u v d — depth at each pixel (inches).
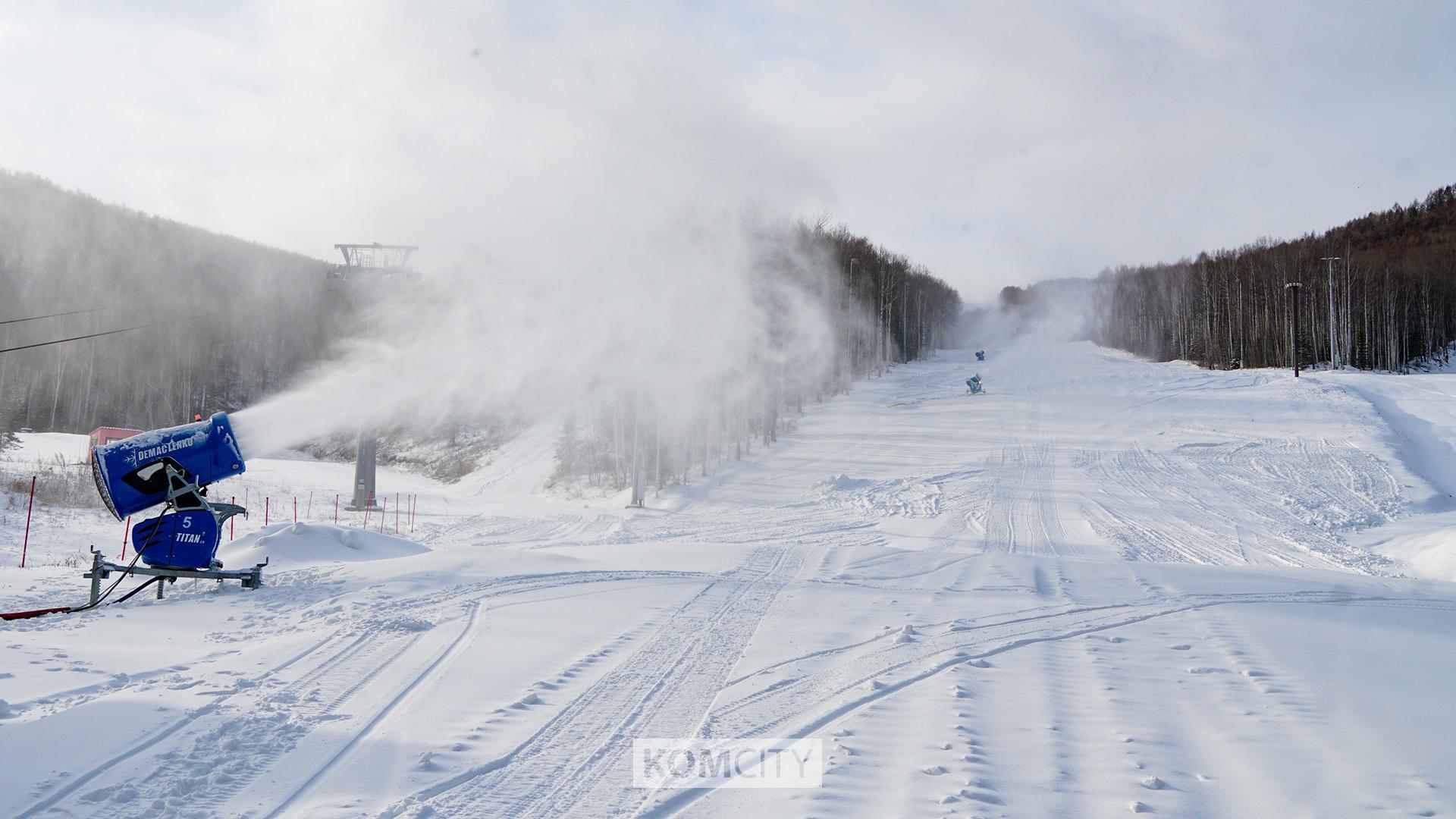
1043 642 333.1
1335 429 1482.5
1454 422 1563.7
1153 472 1262.3
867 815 170.4
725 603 403.2
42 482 1002.7
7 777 180.4
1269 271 3385.8
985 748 209.9
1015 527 951.0
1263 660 306.3
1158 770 196.2
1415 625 398.0
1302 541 877.2
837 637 337.1
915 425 1750.7
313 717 227.3
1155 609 411.8
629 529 987.3
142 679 257.4
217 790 180.1
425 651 298.4
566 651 304.8
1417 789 187.0
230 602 378.6
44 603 380.5
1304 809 175.5
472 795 181.6
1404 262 3848.4
